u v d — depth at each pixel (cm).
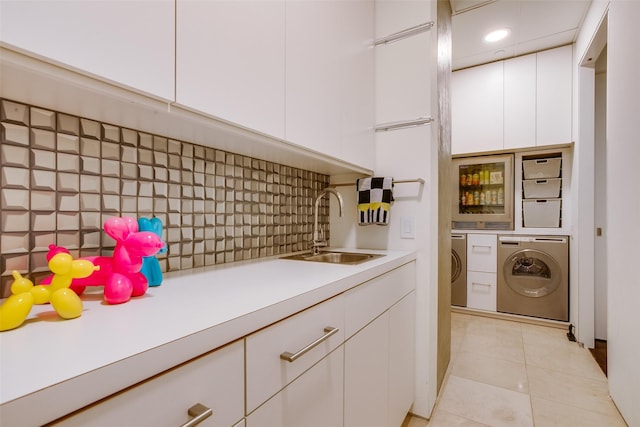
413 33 166
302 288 77
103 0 55
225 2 79
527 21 242
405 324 146
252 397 59
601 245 256
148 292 73
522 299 296
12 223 69
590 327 241
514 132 293
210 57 75
